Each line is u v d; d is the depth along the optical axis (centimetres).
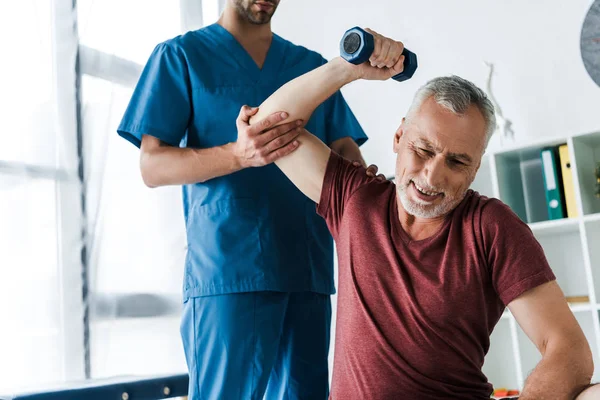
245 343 161
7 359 239
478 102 129
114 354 268
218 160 155
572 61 288
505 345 288
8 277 242
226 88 172
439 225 132
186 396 219
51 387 194
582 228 253
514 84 301
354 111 347
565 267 279
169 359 284
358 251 134
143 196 286
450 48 321
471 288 124
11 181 246
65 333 253
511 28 304
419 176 127
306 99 145
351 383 127
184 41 174
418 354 123
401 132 138
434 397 122
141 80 172
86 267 262
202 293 163
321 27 361
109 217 274
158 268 286
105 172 275
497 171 274
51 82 260
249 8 172
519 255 123
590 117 282
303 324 173
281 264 167
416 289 126
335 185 146
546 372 114
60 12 265
